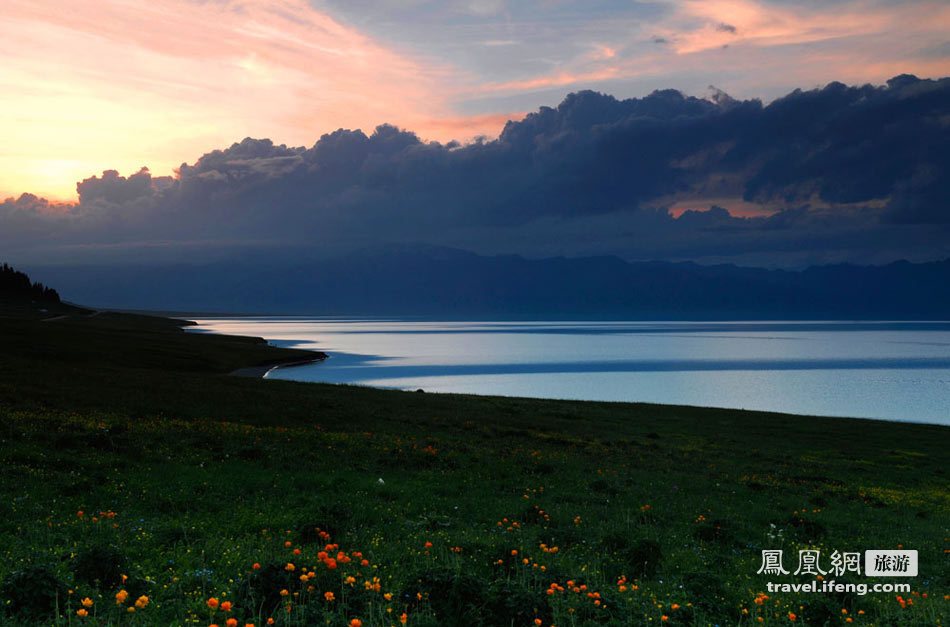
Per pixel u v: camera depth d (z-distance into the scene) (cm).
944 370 16412
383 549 1477
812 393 11406
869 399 10625
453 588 951
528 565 1263
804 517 2452
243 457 2848
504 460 3388
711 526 2083
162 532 1469
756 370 16175
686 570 1552
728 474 3656
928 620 1166
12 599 835
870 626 1141
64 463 2312
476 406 6116
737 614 1124
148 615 855
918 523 2603
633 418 6197
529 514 2111
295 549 1289
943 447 5431
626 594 1155
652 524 2195
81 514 1580
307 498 2128
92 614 852
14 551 1189
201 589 1023
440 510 2139
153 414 3978
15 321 12912
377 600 933
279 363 13862
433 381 11956
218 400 4853
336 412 4891
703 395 10975
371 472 2812
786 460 4431
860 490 3422
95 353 9319
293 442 3353
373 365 15250
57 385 4500
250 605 881
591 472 3281
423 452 3356
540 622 868
